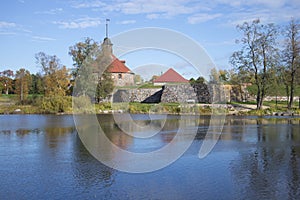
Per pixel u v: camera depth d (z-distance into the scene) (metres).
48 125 25.30
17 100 45.28
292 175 10.48
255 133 21.39
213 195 8.46
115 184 9.38
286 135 20.41
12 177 10.05
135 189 8.93
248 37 40.38
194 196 8.38
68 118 31.59
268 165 11.95
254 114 38.34
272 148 15.57
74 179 9.87
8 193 8.51
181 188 9.05
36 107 39.25
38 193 8.52
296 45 39.75
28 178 9.93
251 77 41.25
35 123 26.78
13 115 35.59
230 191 8.77
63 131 21.55
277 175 10.50
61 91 46.34
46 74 48.84
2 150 14.60
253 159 13.02
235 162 12.42
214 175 10.47
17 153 13.85
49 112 37.69
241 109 41.19
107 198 8.17
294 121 30.61
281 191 8.84
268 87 40.31
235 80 43.22
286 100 49.31
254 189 9.02
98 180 9.79
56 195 8.37
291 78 41.03
